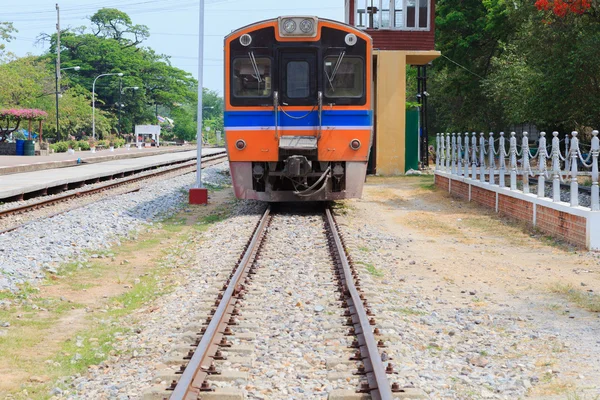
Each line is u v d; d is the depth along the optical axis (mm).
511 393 5344
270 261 10430
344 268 9297
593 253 11281
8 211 16188
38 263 10594
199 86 19906
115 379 5781
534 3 23562
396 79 31391
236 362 5848
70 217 14898
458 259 11242
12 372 6156
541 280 9555
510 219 15539
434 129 57594
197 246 12750
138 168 32469
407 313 7758
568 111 25328
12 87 56594
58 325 7781
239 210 17578
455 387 5457
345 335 6676
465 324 7367
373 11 31359
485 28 36812
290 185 16453
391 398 4723
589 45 22156
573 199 12250
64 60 100125
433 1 31312
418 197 21297
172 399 4695
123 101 100312
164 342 6672
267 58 15742
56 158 40906
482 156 18375
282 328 6934
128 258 11891
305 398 5172
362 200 20422
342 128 15781
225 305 7324
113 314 8281
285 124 15727
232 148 15836
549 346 6543
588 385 5453
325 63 15781
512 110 31438
